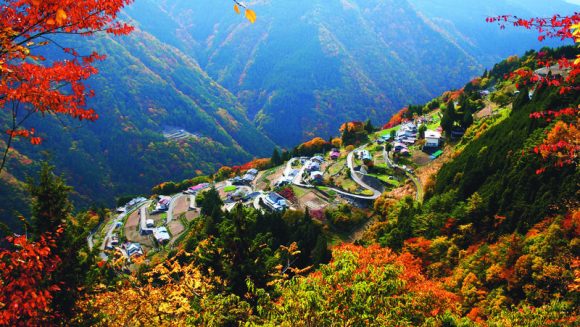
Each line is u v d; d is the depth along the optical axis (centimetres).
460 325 2019
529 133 4988
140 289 1912
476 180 5175
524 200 4097
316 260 4528
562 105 4909
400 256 4038
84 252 1908
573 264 2536
